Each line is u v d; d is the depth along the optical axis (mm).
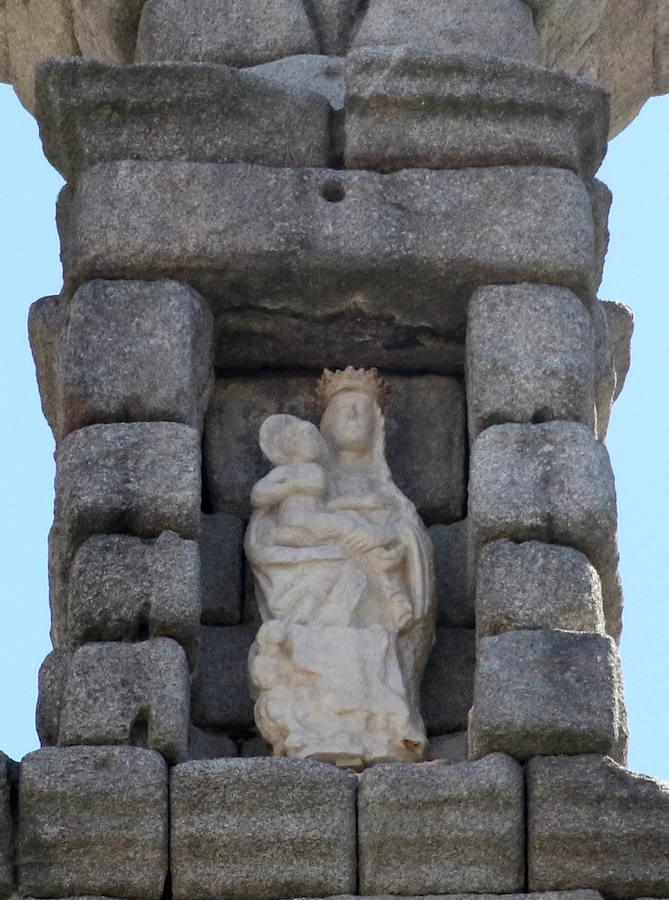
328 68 43250
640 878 35188
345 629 38469
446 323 40844
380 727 37938
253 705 39031
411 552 39250
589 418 39375
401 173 40469
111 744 36250
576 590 37406
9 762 35875
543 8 45250
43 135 41281
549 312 39750
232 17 44188
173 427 38656
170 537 37844
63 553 38312
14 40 48781
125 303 39594
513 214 40250
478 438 38812
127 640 37250
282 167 40531
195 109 40656
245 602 40125
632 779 35656
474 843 35375
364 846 35375
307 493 39500
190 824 35438
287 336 41219
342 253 39938
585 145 41281
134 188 40156
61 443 39188
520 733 36031
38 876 35250
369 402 40562
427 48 41000
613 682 36500
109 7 45656
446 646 39719
